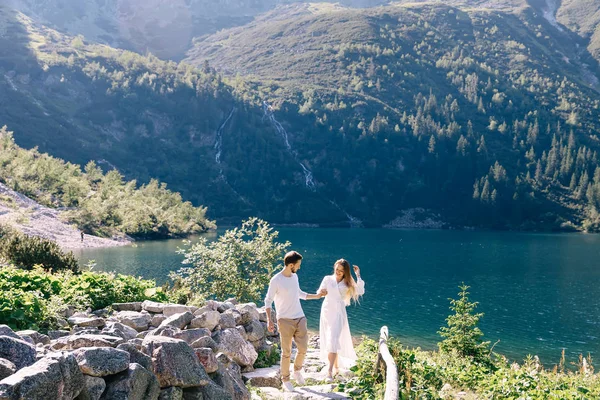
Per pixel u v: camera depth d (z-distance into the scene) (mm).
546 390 9234
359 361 10039
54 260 21703
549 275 58875
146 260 59781
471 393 9570
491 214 182250
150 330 10320
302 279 50750
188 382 6820
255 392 8961
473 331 14508
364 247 93375
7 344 5914
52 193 96188
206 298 20484
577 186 189625
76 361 5699
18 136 178375
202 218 131125
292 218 187000
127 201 105875
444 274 58438
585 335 31719
